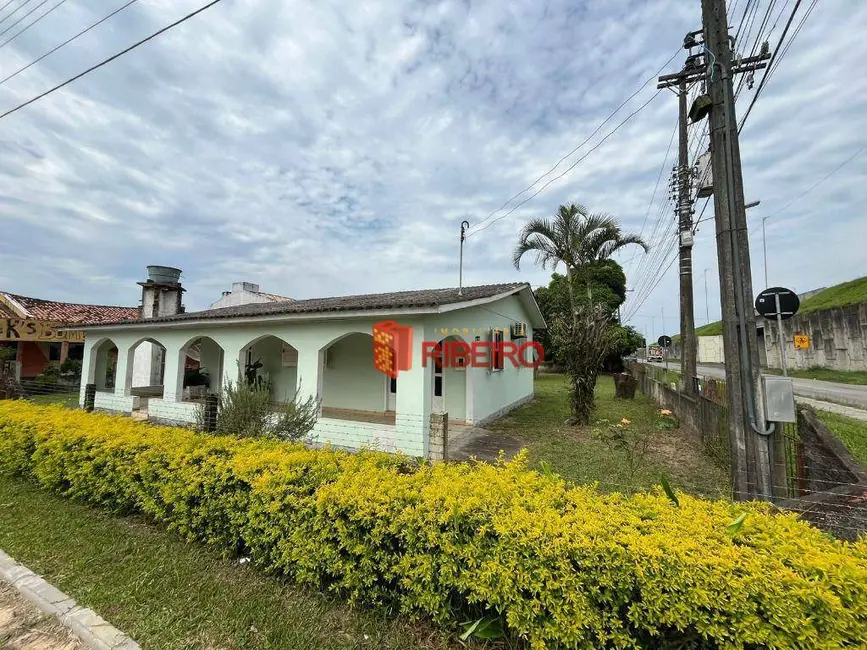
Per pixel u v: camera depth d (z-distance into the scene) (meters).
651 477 5.61
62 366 16.88
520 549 2.27
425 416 6.48
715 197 4.51
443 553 2.49
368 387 10.48
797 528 2.26
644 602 1.98
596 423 9.49
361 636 2.51
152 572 3.18
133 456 4.17
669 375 21.89
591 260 20.00
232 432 5.03
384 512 2.69
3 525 4.01
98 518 4.19
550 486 2.83
